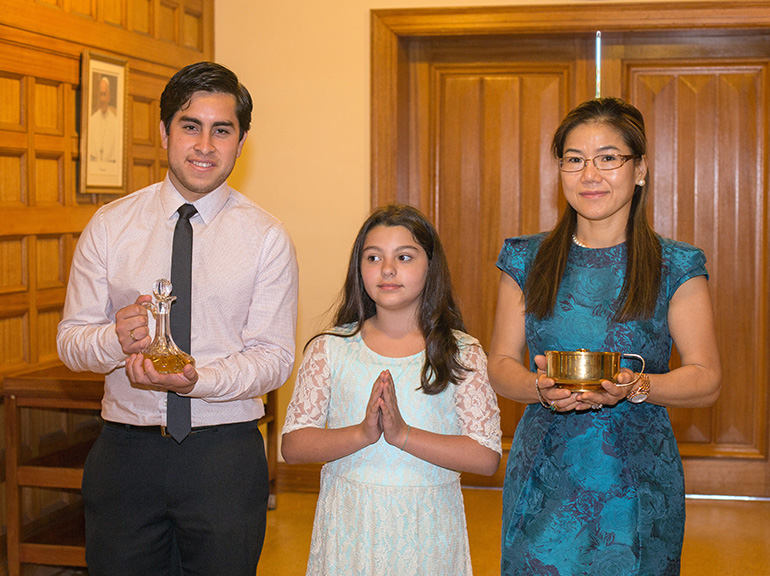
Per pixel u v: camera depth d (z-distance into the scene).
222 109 1.81
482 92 4.28
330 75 4.20
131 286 1.88
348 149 4.21
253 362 1.84
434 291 1.80
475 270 4.34
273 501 4.00
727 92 4.14
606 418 1.65
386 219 1.78
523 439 1.74
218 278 1.88
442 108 4.31
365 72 4.18
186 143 1.80
